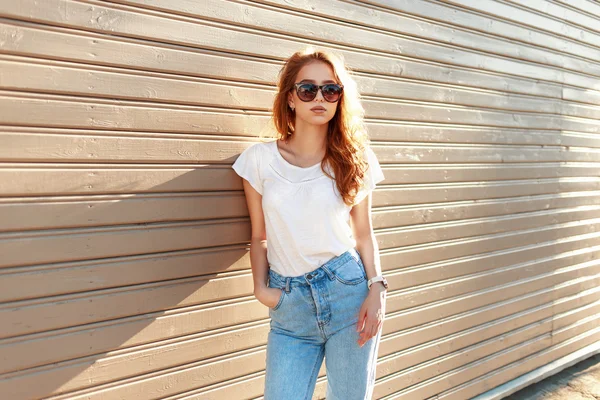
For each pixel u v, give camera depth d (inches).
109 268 73.1
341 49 97.2
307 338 77.5
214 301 84.9
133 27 72.1
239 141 84.7
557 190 153.3
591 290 169.8
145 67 73.6
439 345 121.7
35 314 67.6
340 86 74.6
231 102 82.9
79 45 67.8
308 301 74.9
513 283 140.6
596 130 166.6
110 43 70.3
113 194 72.6
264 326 91.7
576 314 162.9
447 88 118.5
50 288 68.5
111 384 74.7
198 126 79.7
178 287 80.4
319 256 76.4
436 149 117.6
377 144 105.7
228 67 82.0
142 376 77.6
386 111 106.5
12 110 63.6
